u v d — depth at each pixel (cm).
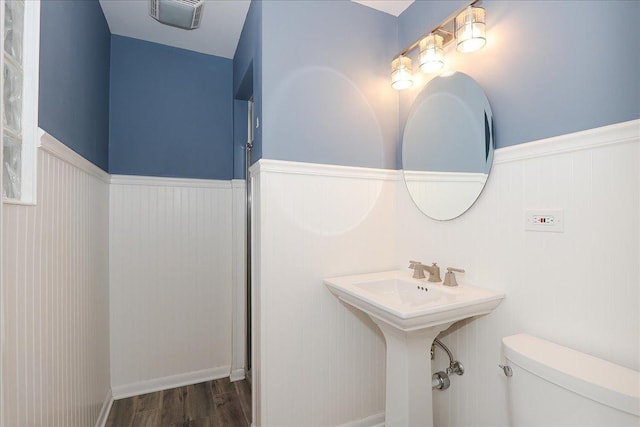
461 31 131
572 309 104
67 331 128
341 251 171
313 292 163
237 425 179
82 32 150
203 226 234
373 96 182
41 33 103
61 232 122
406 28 183
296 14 162
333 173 169
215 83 243
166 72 229
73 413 135
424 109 168
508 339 112
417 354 127
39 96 102
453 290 132
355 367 173
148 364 216
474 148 139
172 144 229
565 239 106
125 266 211
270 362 153
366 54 180
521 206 120
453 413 150
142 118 221
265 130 154
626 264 91
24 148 97
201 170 236
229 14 194
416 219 174
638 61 89
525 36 119
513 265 123
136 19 200
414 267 159
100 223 184
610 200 95
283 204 157
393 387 133
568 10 106
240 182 241
